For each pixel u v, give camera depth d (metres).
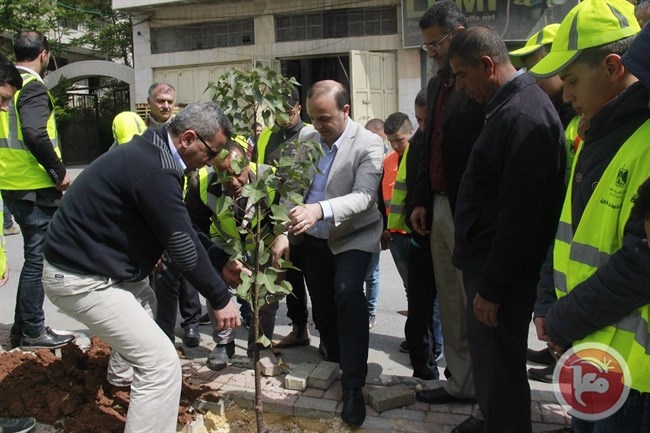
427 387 3.67
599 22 2.09
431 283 3.81
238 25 14.41
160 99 5.06
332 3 13.38
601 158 2.08
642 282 1.83
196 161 2.91
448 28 3.23
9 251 8.34
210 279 2.92
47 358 3.77
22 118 4.09
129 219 2.83
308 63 14.76
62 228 2.81
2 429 3.20
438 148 3.46
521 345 2.74
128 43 21.33
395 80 13.27
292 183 3.33
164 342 2.92
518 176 2.51
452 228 3.38
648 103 1.95
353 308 3.41
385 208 4.85
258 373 3.10
